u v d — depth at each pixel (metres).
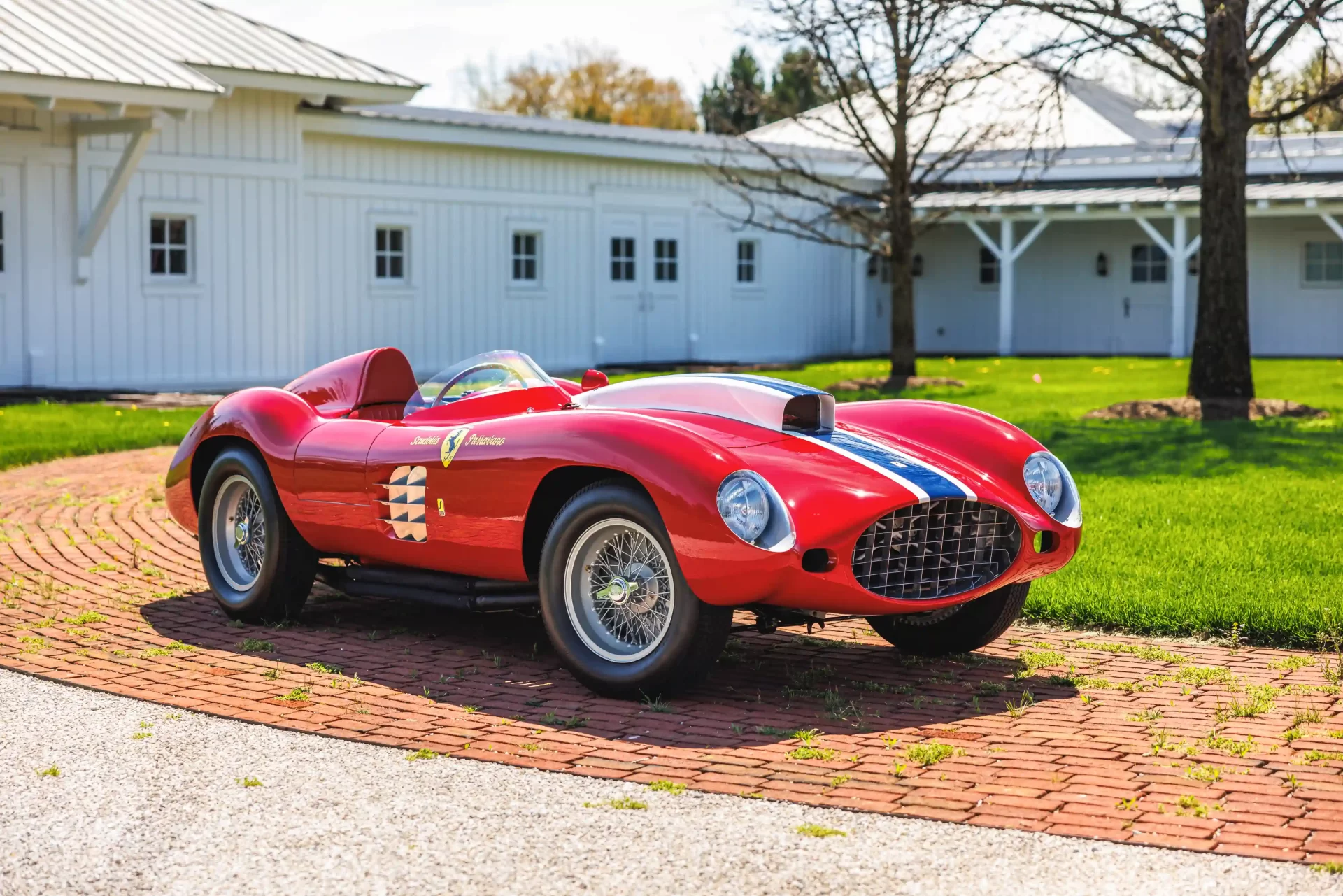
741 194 19.78
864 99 27.89
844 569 3.92
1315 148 25.31
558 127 23.34
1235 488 8.14
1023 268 29.22
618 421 4.18
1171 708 4.05
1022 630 5.18
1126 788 3.32
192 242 17.31
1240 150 12.58
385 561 4.99
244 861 2.92
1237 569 5.87
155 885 2.80
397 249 20.05
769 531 3.85
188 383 17.33
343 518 4.91
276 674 4.50
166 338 17.12
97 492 8.52
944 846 2.97
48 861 2.93
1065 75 12.71
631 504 4.05
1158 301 27.84
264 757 3.63
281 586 5.20
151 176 16.84
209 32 17.34
